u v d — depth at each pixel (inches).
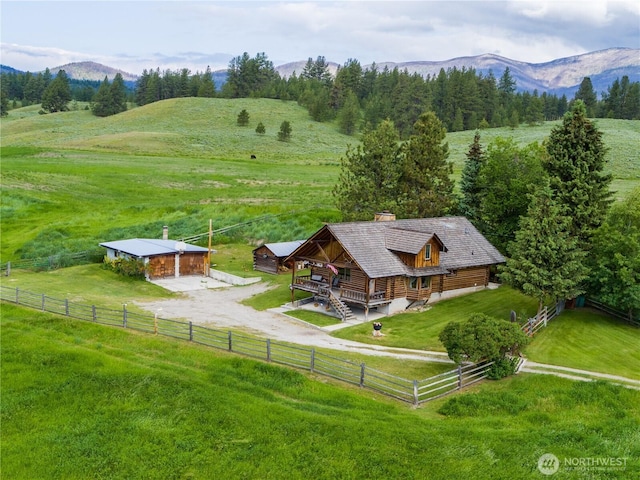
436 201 2374.5
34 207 3171.8
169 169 4357.8
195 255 2245.3
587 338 1433.3
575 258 1539.1
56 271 2146.9
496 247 2220.7
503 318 1616.6
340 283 1768.0
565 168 1744.6
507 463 776.9
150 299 1827.0
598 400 997.8
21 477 794.2
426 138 2380.7
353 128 6993.1
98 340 1316.4
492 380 1117.1
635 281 1520.7
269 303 1804.9
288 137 6176.2
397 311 1702.8
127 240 2365.9
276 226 2795.3
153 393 1005.8
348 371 1122.0
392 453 806.5
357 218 2305.6
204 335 1352.1
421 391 1042.7
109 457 836.0
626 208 1637.6
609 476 747.4
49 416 949.2
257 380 1064.2
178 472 799.1
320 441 840.9
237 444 849.5
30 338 1278.3
